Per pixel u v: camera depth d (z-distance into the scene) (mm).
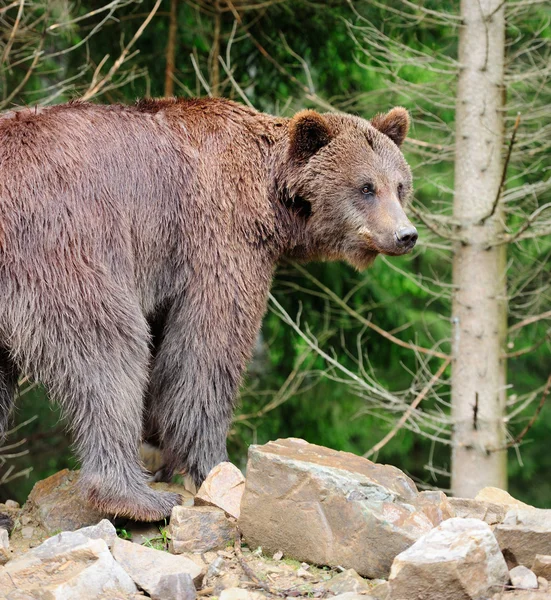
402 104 17906
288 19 18438
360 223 10500
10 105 16734
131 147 9492
